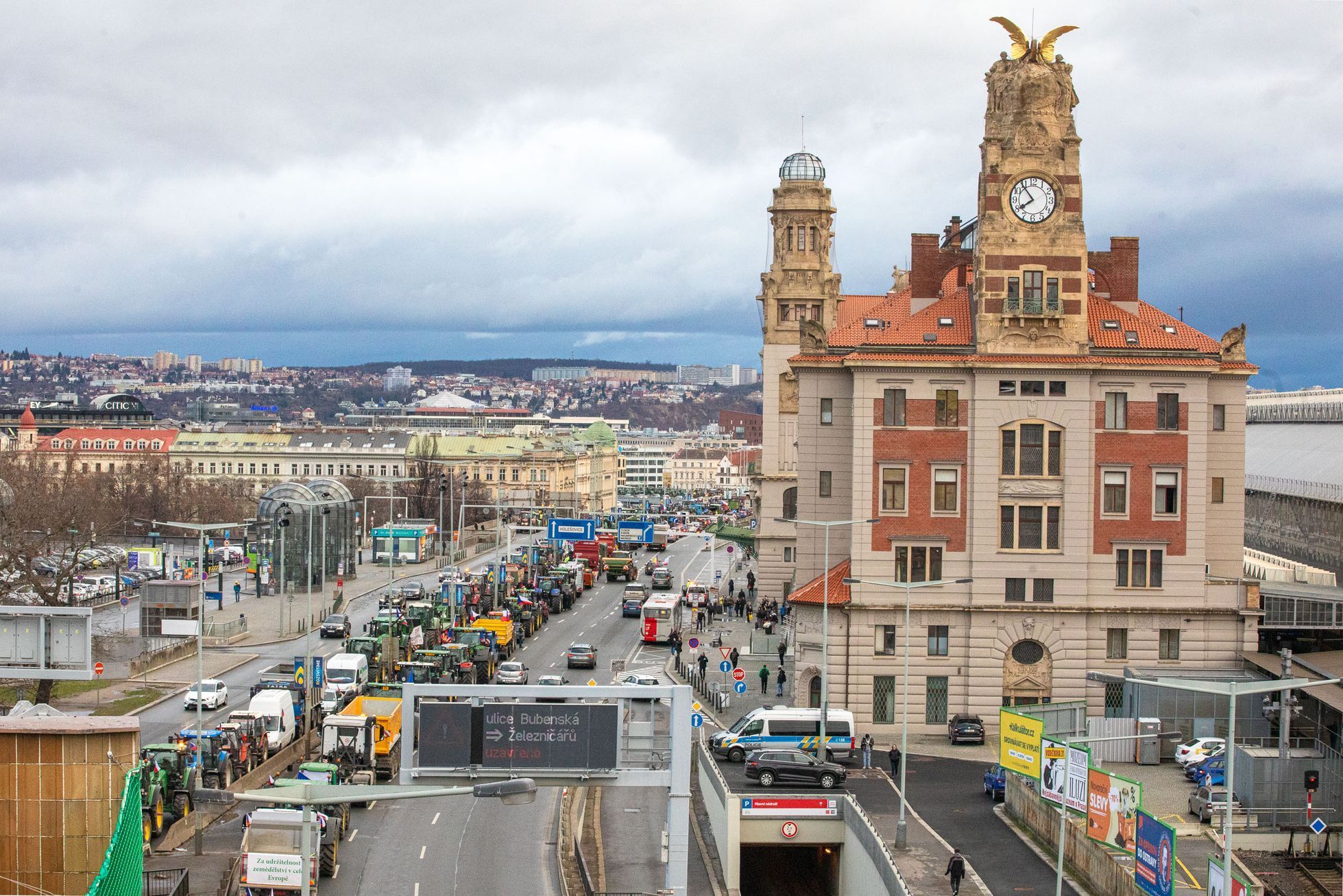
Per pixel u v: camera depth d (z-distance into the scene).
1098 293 105.69
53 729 60.22
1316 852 71.44
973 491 99.69
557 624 163.38
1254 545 184.50
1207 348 101.25
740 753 93.50
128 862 52.94
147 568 199.12
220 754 84.12
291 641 147.00
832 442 106.75
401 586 190.38
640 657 140.00
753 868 84.50
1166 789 84.50
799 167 164.88
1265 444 194.12
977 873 70.56
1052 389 99.69
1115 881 65.69
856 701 100.12
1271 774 76.31
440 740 56.53
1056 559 99.62
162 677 125.38
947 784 87.75
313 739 100.25
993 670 99.44
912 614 99.94
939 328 101.62
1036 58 101.62
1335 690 87.19
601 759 57.00
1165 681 60.25
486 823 84.00
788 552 163.62
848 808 75.94
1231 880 56.75
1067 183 100.12
